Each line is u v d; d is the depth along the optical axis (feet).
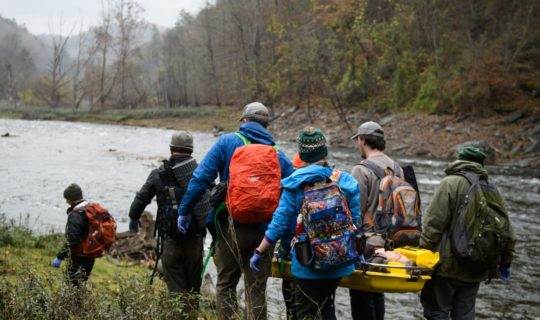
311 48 166.81
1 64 425.28
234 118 191.93
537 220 48.11
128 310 12.26
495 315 25.46
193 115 199.41
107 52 277.64
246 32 224.94
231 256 13.93
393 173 14.79
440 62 142.31
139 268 26.96
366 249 13.84
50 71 285.02
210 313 16.99
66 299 12.51
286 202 12.26
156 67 351.25
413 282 13.23
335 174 12.94
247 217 13.19
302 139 12.37
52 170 73.15
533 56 125.08
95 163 82.33
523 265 33.88
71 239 17.51
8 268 20.54
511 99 121.90
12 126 155.63
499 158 103.09
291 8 201.67
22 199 52.26
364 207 14.35
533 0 124.77
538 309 26.37
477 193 13.62
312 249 11.84
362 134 15.25
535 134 109.50
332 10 170.09
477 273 13.93
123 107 257.96
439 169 84.84
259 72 203.72
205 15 254.06
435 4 147.02
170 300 13.20
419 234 14.19
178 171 15.65
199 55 264.72
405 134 123.95
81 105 301.84
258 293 13.80
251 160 13.25
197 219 15.48
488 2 135.44
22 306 12.14
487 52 125.90
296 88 182.19
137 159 89.61
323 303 12.07
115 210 49.19
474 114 122.93
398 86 146.82
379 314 15.35
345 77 155.33
